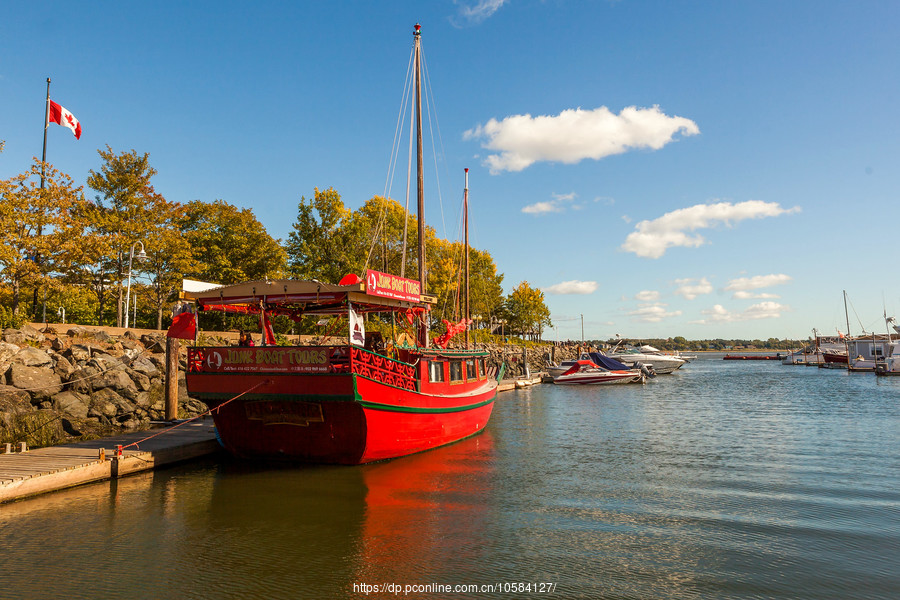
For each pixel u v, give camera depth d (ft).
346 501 47.78
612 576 33.40
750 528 41.81
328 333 67.67
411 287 63.05
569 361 217.56
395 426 58.13
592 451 72.74
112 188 129.70
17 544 37.58
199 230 159.74
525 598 30.53
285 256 169.17
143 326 165.89
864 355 295.28
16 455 54.39
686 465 63.93
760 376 259.39
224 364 55.47
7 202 92.02
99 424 74.90
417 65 91.76
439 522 42.93
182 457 59.57
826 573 33.83
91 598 30.35
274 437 57.62
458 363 75.77
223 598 30.48
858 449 73.26
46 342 85.25
